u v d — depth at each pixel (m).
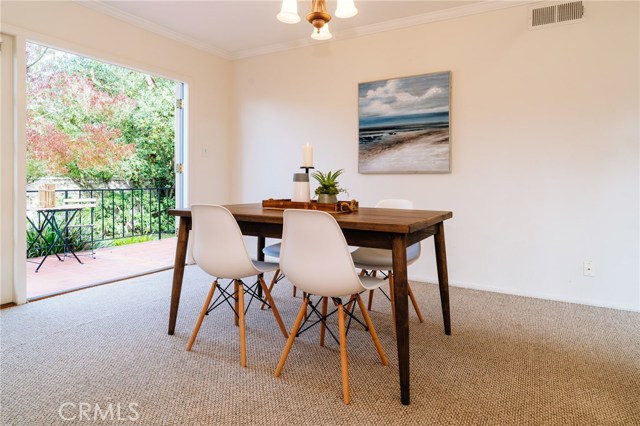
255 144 4.27
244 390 1.59
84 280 3.49
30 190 4.81
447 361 1.86
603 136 2.69
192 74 3.94
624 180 2.64
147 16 3.32
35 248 4.60
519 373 1.74
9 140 2.64
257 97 4.23
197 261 1.96
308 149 2.26
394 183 3.47
